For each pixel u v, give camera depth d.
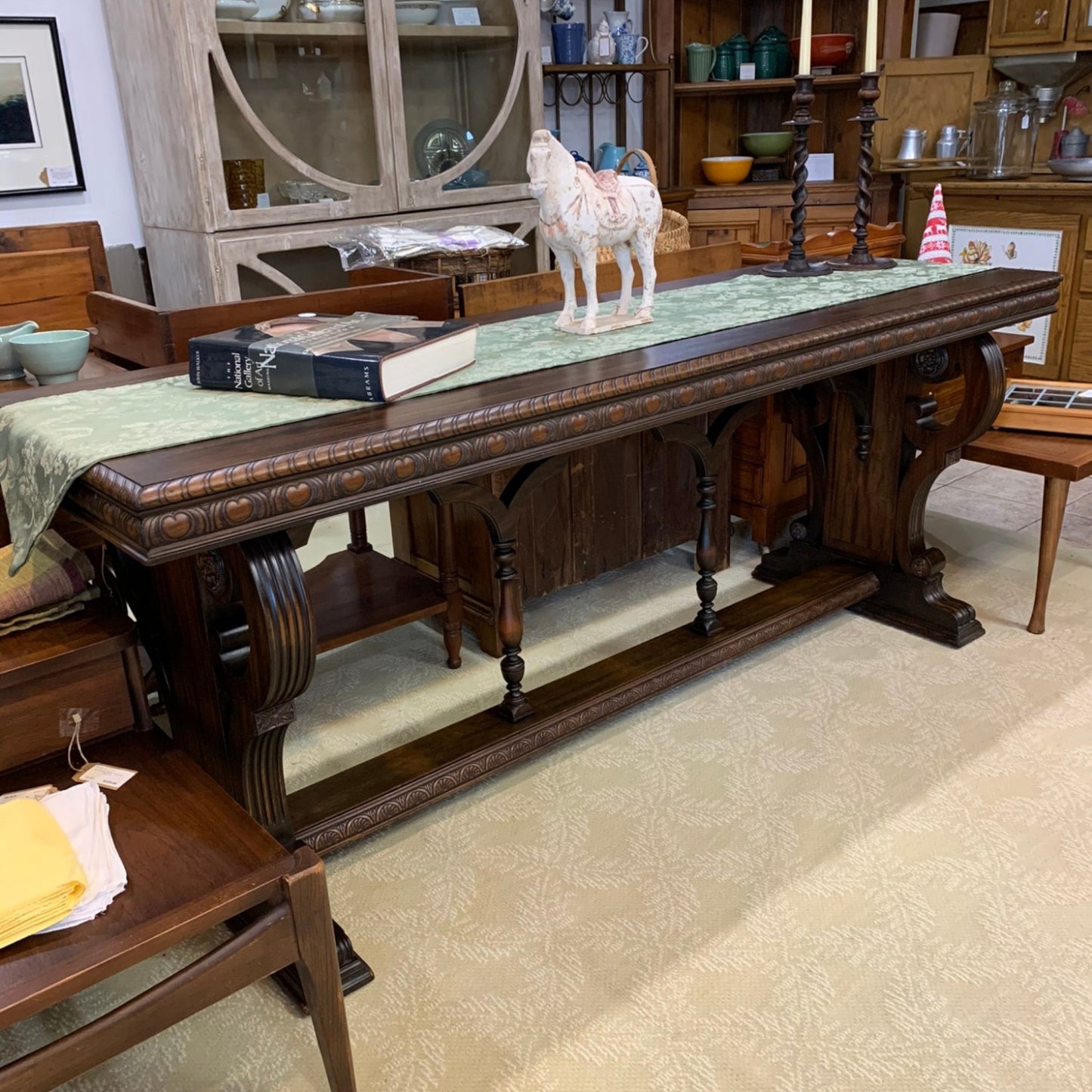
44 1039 1.30
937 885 1.51
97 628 1.23
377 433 1.08
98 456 1.03
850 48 4.14
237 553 1.14
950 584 2.47
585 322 1.56
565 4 3.88
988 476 3.27
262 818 1.39
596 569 2.42
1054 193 3.79
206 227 2.87
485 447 1.17
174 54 2.76
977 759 1.79
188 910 0.96
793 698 2.01
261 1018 1.33
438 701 2.08
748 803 1.71
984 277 1.97
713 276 2.18
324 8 2.96
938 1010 1.30
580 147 4.35
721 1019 1.30
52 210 3.18
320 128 3.05
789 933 1.43
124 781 1.17
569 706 1.82
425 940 1.44
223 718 1.36
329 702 2.09
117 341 2.03
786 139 4.33
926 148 4.12
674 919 1.47
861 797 1.71
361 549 2.20
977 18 4.31
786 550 2.48
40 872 0.96
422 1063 1.25
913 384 2.11
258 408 1.21
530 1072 1.23
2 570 1.28
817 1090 1.20
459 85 3.29
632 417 1.30
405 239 2.66
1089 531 2.79
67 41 3.07
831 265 2.12
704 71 4.19
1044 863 1.54
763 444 2.56
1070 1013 1.29
